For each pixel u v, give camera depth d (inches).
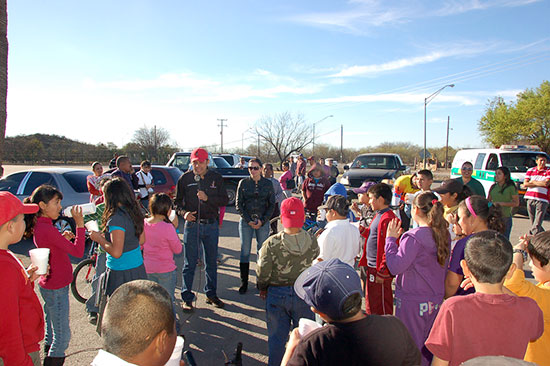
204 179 177.3
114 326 49.2
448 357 69.9
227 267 243.4
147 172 339.3
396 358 57.4
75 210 118.6
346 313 58.2
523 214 468.4
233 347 144.0
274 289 111.9
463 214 114.6
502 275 69.8
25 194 284.7
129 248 117.5
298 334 63.5
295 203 110.5
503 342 67.6
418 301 107.8
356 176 522.3
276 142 2004.2
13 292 70.0
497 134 1237.1
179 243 150.6
